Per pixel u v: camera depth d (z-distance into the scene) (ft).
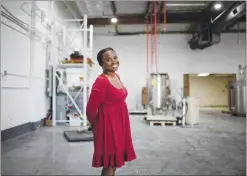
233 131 17.31
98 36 37.06
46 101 20.10
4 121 13.28
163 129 18.15
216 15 27.32
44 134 15.47
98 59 5.23
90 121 4.99
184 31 36.65
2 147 11.80
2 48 12.91
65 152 10.90
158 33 36.65
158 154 10.78
